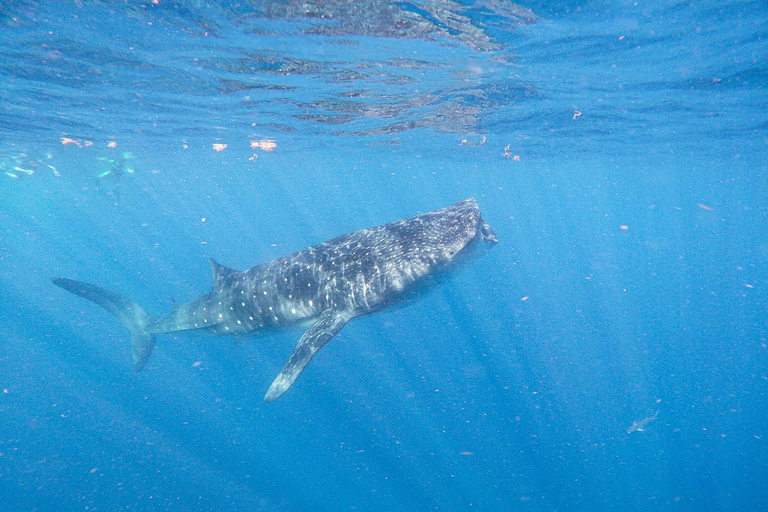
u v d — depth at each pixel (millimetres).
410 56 11016
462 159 35125
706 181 52250
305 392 16625
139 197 74125
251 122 19391
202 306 10398
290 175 53594
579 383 17141
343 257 8570
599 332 23547
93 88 13430
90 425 15156
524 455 12797
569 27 9289
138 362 11852
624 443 13430
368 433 14133
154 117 17781
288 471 12844
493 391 16234
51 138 21797
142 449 13734
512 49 10508
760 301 33938
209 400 16750
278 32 9406
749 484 11555
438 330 22828
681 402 15945
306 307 8812
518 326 24312
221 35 9516
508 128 20844
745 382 17484
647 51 10664
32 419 15516
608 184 60125
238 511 11180
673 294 36156
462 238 7660
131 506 11094
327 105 16312
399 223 8953
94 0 7777
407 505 11242
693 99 14977
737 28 9328
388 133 22781
